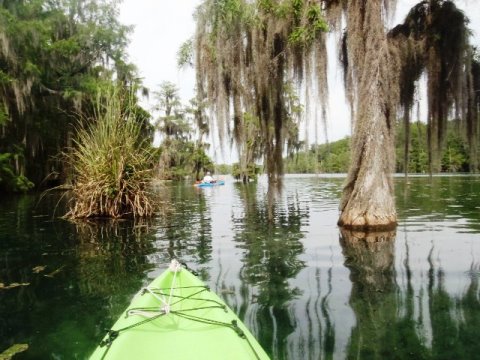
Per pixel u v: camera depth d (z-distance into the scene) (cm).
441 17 894
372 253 657
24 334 380
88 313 430
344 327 379
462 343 345
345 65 927
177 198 1873
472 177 3744
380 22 768
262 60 877
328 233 837
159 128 3741
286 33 845
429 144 945
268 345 346
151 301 387
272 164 960
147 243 784
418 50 926
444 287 484
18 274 577
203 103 1075
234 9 814
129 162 1159
